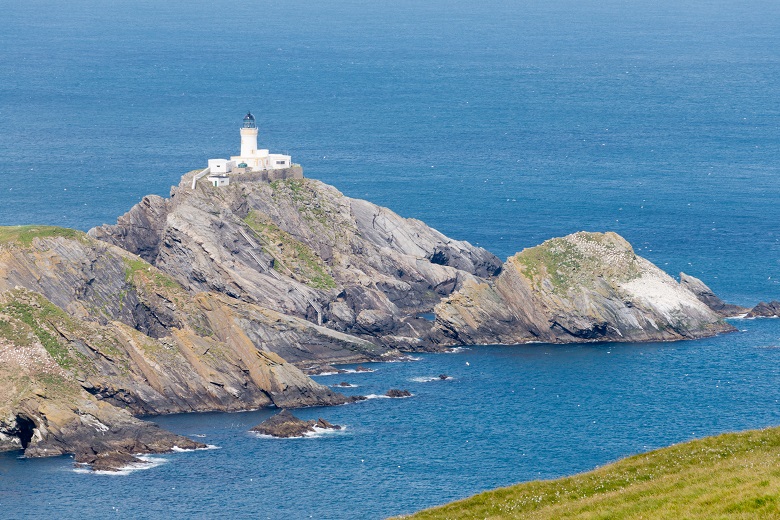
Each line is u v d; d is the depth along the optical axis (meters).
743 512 96.69
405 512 174.38
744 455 119.25
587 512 107.44
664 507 102.50
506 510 117.38
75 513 176.50
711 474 111.25
